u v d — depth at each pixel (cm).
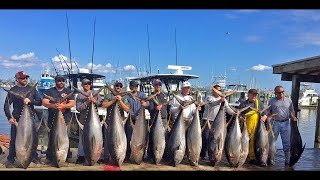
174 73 1450
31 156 526
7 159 571
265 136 607
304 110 4312
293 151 637
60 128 530
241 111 602
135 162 571
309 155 793
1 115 1884
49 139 539
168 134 603
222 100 591
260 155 607
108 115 590
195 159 578
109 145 548
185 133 580
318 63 822
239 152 582
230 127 591
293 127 644
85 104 576
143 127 568
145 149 573
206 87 1719
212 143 583
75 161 580
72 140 819
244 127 594
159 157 573
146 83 1455
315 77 1033
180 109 576
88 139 536
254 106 643
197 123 578
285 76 1015
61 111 538
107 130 555
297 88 1005
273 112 648
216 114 630
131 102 611
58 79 571
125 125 593
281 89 642
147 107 622
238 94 2091
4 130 1362
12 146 550
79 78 1451
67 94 580
